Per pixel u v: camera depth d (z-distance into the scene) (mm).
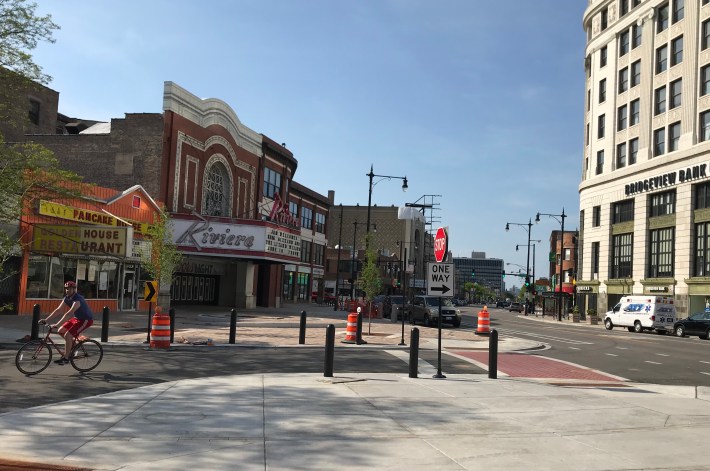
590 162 63562
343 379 12281
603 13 62562
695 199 47188
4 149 17562
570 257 99875
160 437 7230
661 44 52438
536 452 6980
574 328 43281
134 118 37031
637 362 19047
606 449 7195
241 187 46406
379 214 121438
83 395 9992
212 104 41469
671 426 8602
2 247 17719
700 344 29422
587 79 66938
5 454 6359
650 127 53438
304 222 64812
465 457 6699
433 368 15125
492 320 50719
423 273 126812
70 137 37656
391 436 7582
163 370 13195
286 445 7012
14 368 12773
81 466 6055
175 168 37406
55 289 28641
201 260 43469
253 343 19516
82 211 29078
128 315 30703
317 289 71188
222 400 9586
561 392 11555
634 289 53969
